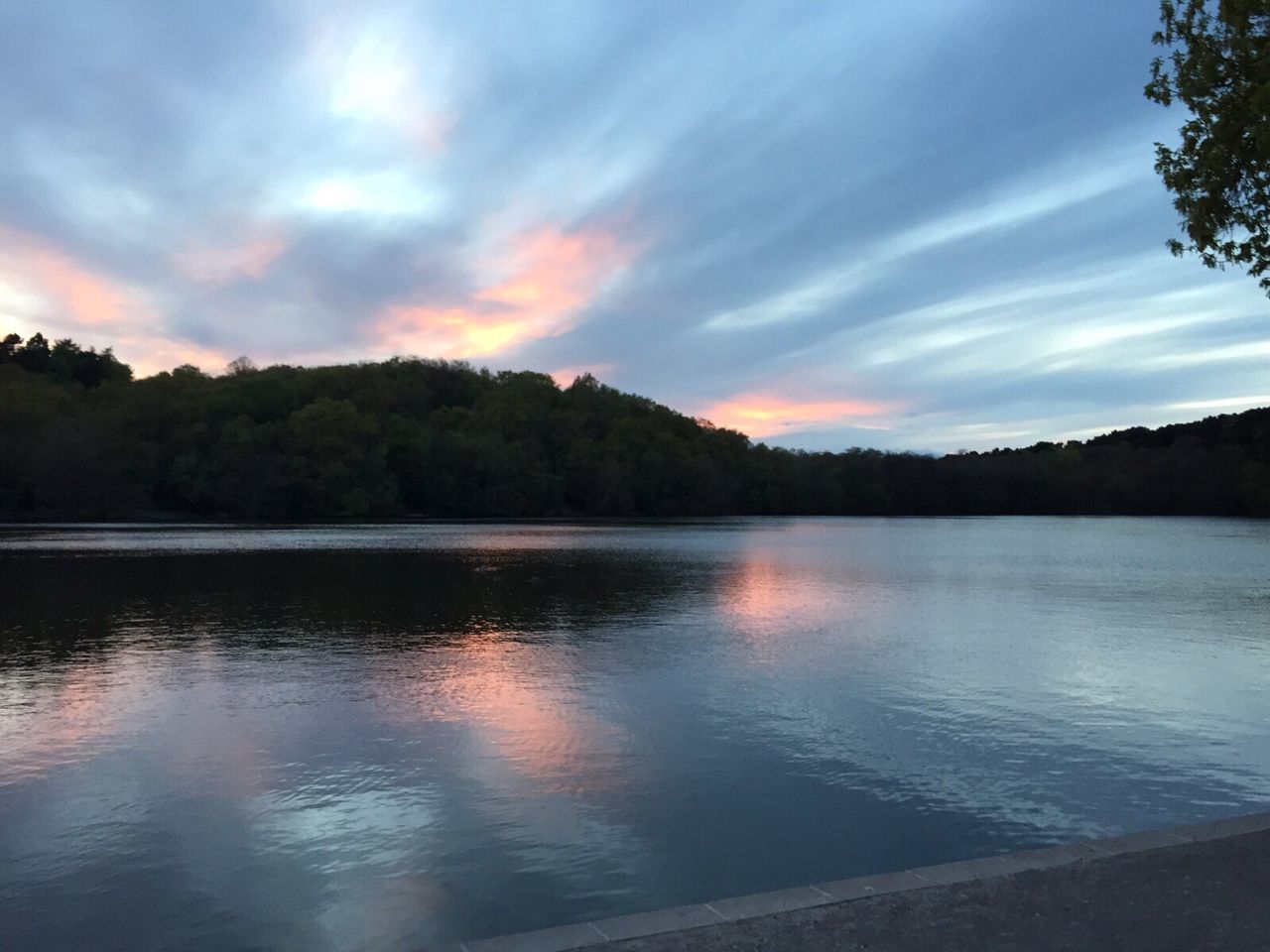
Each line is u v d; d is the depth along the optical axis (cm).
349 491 11869
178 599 3506
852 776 1373
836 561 5866
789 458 18288
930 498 17200
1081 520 15225
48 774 1370
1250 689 1981
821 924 605
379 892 988
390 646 2498
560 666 2206
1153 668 2219
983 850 1102
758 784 1334
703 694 1903
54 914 938
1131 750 1520
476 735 1585
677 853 1088
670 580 4441
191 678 2052
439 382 17675
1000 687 1991
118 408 11400
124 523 10500
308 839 1128
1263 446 14575
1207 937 577
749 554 6494
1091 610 3381
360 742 1541
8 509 10262
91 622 2916
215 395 12900
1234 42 1125
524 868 1046
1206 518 15388
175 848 1102
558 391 18325
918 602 3622
